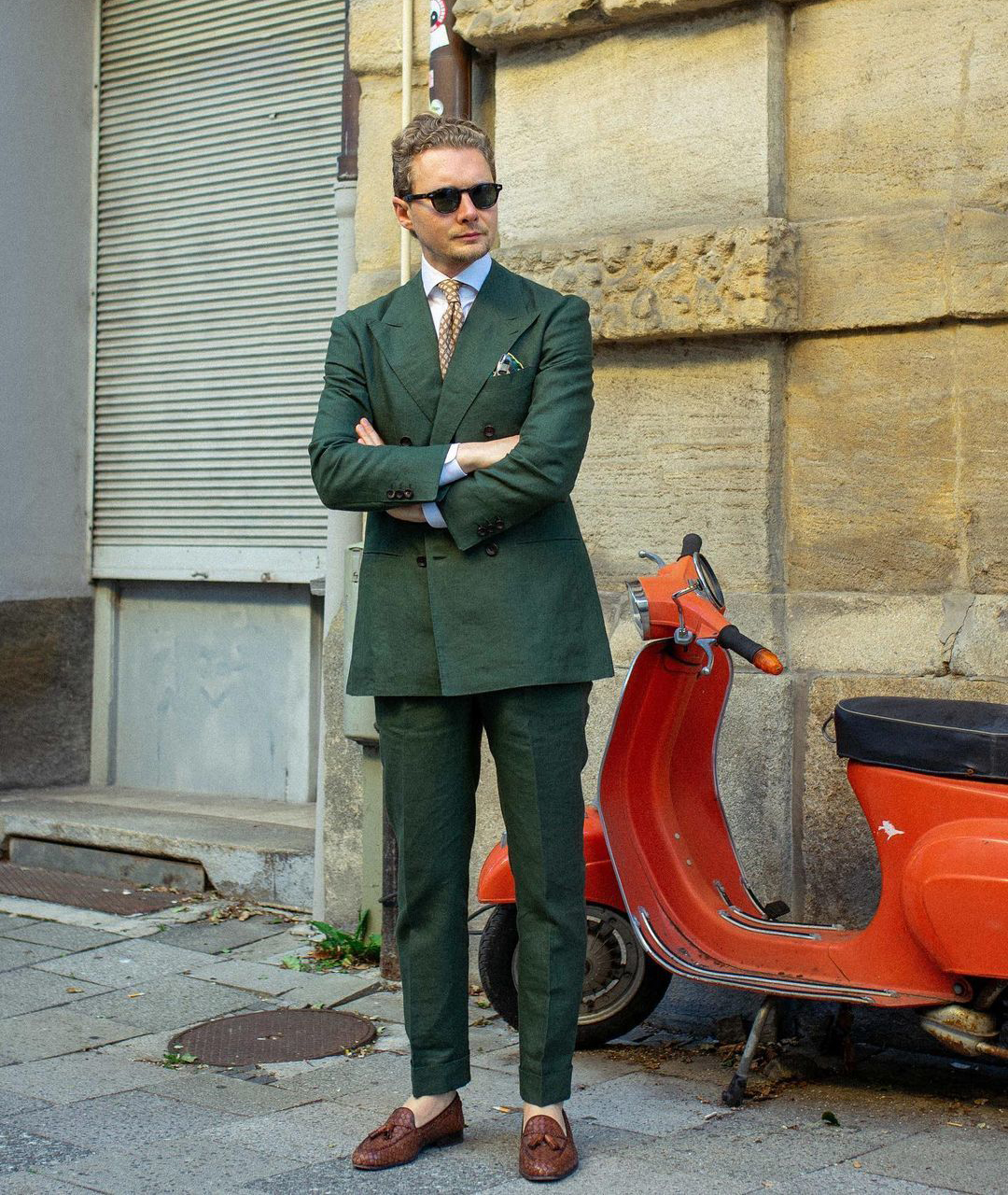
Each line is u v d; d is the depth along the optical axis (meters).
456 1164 3.23
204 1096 3.72
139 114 7.11
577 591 3.21
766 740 4.23
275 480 6.61
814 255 4.25
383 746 3.31
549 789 3.18
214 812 6.49
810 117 4.32
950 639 4.07
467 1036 3.33
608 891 3.91
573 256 4.55
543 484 3.04
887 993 3.44
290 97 6.55
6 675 7.02
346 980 4.78
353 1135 3.43
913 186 4.16
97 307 7.27
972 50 4.05
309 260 6.48
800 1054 3.90
